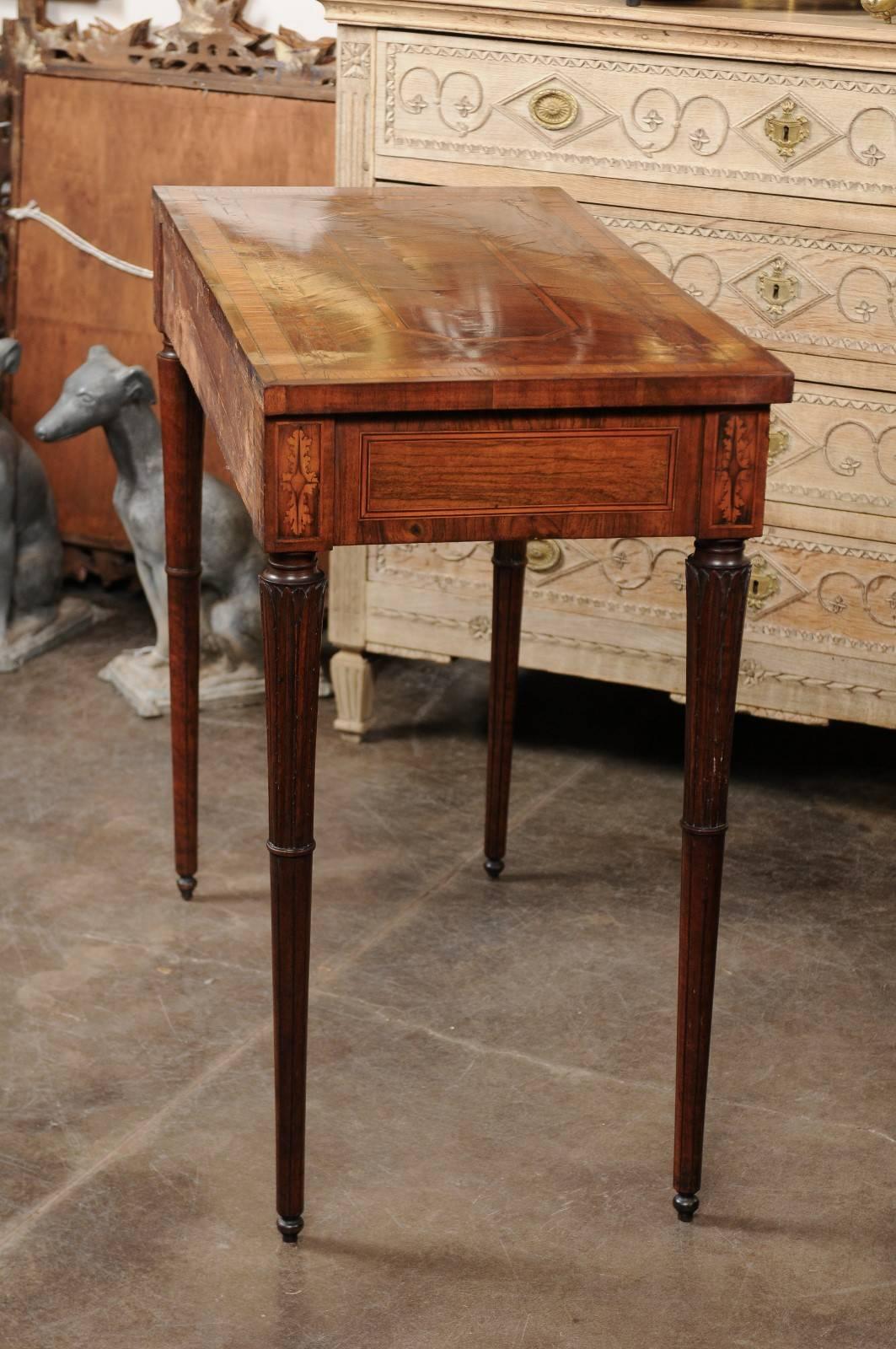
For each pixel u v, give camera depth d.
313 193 2.30
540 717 3.22
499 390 1.58
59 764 2.98
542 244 2.10
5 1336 1.76
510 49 2.62
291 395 1.54
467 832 2.81
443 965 2.44
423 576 2.93
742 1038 2.29
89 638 3.48
